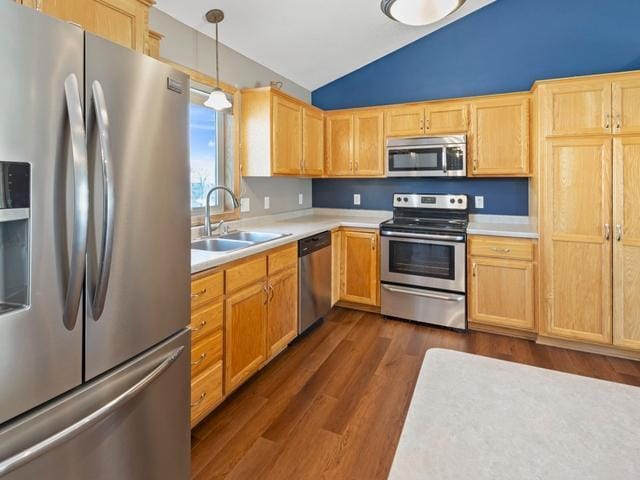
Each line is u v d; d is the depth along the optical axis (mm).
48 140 915
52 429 959
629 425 844
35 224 899
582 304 2754
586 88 2635
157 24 2363
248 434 1896
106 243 1051
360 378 2441
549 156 2768
